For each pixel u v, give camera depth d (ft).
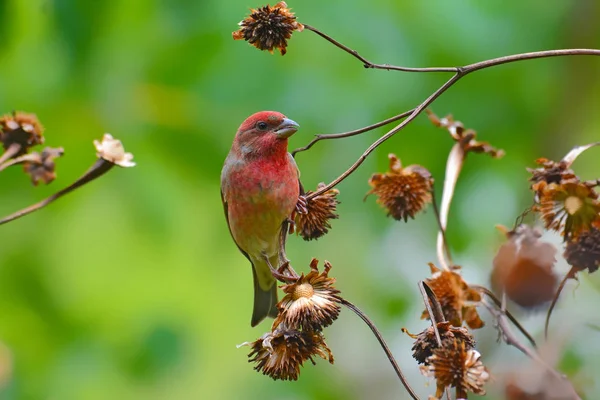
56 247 41.34
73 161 39.96
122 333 42.29
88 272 41.93
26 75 39.81
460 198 43.60
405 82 41.24
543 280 22.20
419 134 41.91
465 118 42.91
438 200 42.98
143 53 40.88
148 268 42.16
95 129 39.96
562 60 45.29
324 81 40.91
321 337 20.25
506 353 27.63
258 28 21.58
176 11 40.88
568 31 44.80
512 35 43.06
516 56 20.68
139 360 42.14
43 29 38.65
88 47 38.73
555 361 21.48
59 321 41.68
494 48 42.24
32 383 40.47
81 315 42.16
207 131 40.63
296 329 20.17
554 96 44.93
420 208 25.57
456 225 43.78
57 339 41.63
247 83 40.78
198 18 40.93
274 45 21.70
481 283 38.17
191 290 43.60
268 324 47.55
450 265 24.72
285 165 29.84
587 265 21.31
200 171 40.78
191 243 41.98
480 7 42.63
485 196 44.52
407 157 42.16
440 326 19.99
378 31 41.16
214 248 42.11
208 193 41.11
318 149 41.65
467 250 43.80
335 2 41.29
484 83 43.11
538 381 20.70
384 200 25.63
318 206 23.72
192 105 40.73
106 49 39.45
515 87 43.73
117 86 40.19
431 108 41.93
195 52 40.93
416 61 41.09
